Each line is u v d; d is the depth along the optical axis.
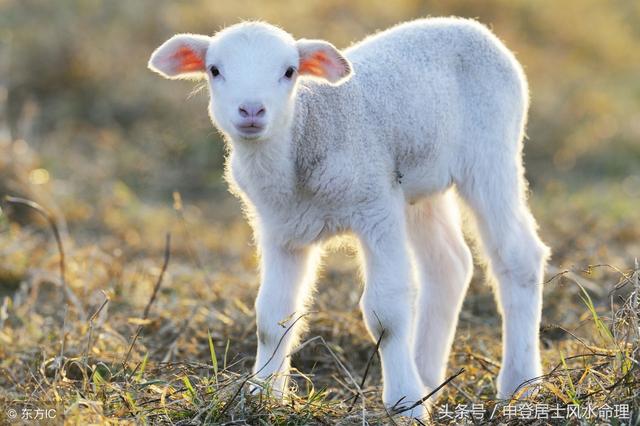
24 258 17.08
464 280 12.87
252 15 31.78
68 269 16.39
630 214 22.36
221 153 26.56
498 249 12.02
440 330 12.66
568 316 15.04
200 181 25.58
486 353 13.34
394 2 34.94
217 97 10.67
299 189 10.97
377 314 10.94
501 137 12.10
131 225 21.62
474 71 12.11
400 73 11.59
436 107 11.73
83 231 20.88
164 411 10.17
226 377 10.79
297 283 11.56
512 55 12.68
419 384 11.02
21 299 15.80
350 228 11.19
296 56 10.67
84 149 26.30
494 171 12.05
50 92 28.41
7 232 18.02
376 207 11.04
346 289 16.20
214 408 10.10
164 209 23.34
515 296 11.89
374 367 13.50
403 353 10.98
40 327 14.22
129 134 27.22
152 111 27.91
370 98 11.27
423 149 11.67
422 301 12.77
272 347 11.40
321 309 14.91
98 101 28.09
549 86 32.72
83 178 24.17
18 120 26.66
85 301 15.18
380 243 11.02
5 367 12.52
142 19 31.23
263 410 10.25
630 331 10.66
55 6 31.36
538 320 11.94
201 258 19.44
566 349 12.80
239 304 14.72
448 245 12.85
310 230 11.19
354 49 11.99
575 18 37.84
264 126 10.21
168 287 16.27
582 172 28.30
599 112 31.30
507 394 11.70
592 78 34.59
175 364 11.61
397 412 10.54
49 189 21.95
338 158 10.83
